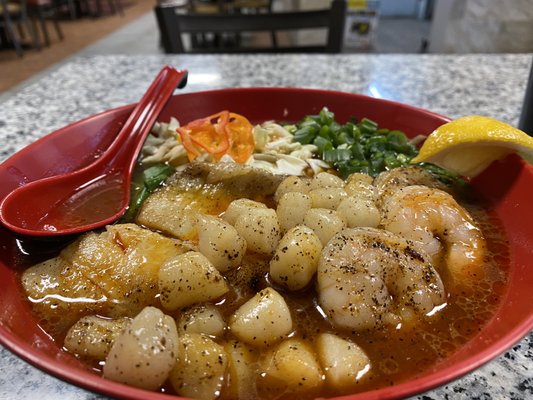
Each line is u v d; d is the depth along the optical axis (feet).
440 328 0.48
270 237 0.55
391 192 0.67
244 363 0.44
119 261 0.54
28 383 0.47
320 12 1.48
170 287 0.48
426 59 1.50
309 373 0.42
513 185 0.65
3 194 0.63
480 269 0.56
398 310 0.49
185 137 0.80
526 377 0.48
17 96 1.25
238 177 0.69
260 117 0.98
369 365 0.44
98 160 0.75
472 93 1.22
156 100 0.85
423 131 0.87
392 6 4.85
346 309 0.47
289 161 0.83
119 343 0.39
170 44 1.54
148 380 0.38
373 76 1.35
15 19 3.64
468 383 0.47
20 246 0.59
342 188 0.65
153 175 0.77
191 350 0.42
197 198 0.67
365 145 0.86
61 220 0.66
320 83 1.30
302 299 0.51
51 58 3.52
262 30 1.47
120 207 0.70
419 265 0.50
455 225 0.60
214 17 1.48
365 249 0.49
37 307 0.51
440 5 2.43
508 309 0.49
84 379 0.35
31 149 0.70
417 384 0.35
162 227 0.63
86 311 0.51
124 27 4.67
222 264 0.52
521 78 1.33
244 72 1.39
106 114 0.82
